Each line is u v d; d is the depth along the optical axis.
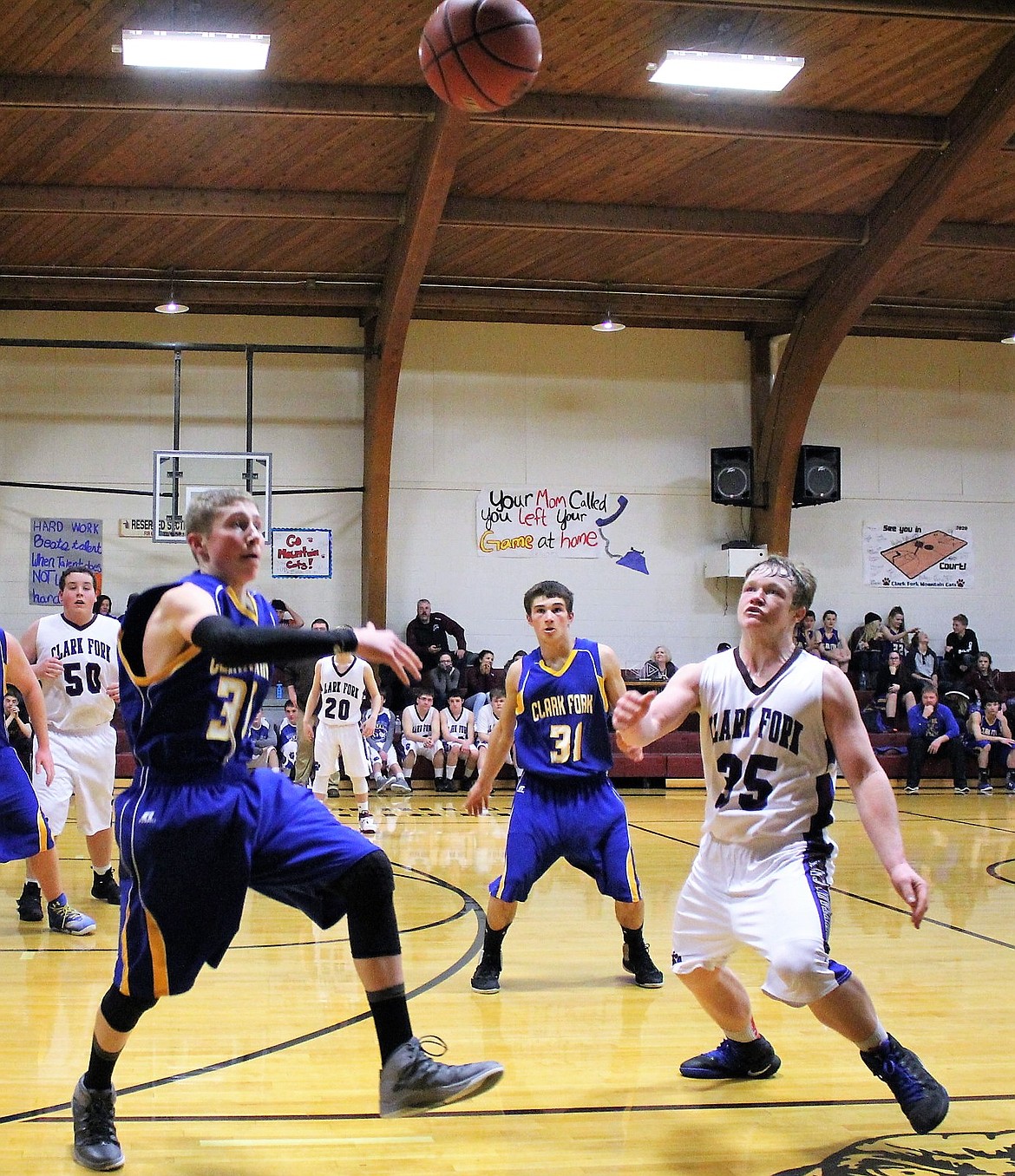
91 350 14.39
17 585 14.14
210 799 2.64
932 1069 3.54
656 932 5.62
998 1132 2.99
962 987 4.61
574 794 4.60
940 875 7.53
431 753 13.20
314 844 2.70
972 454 16.42
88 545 14.31
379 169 11.74
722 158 11.80
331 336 14.85
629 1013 4.16
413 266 12.40
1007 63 10.55
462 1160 2.78
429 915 5.99
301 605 14.66
